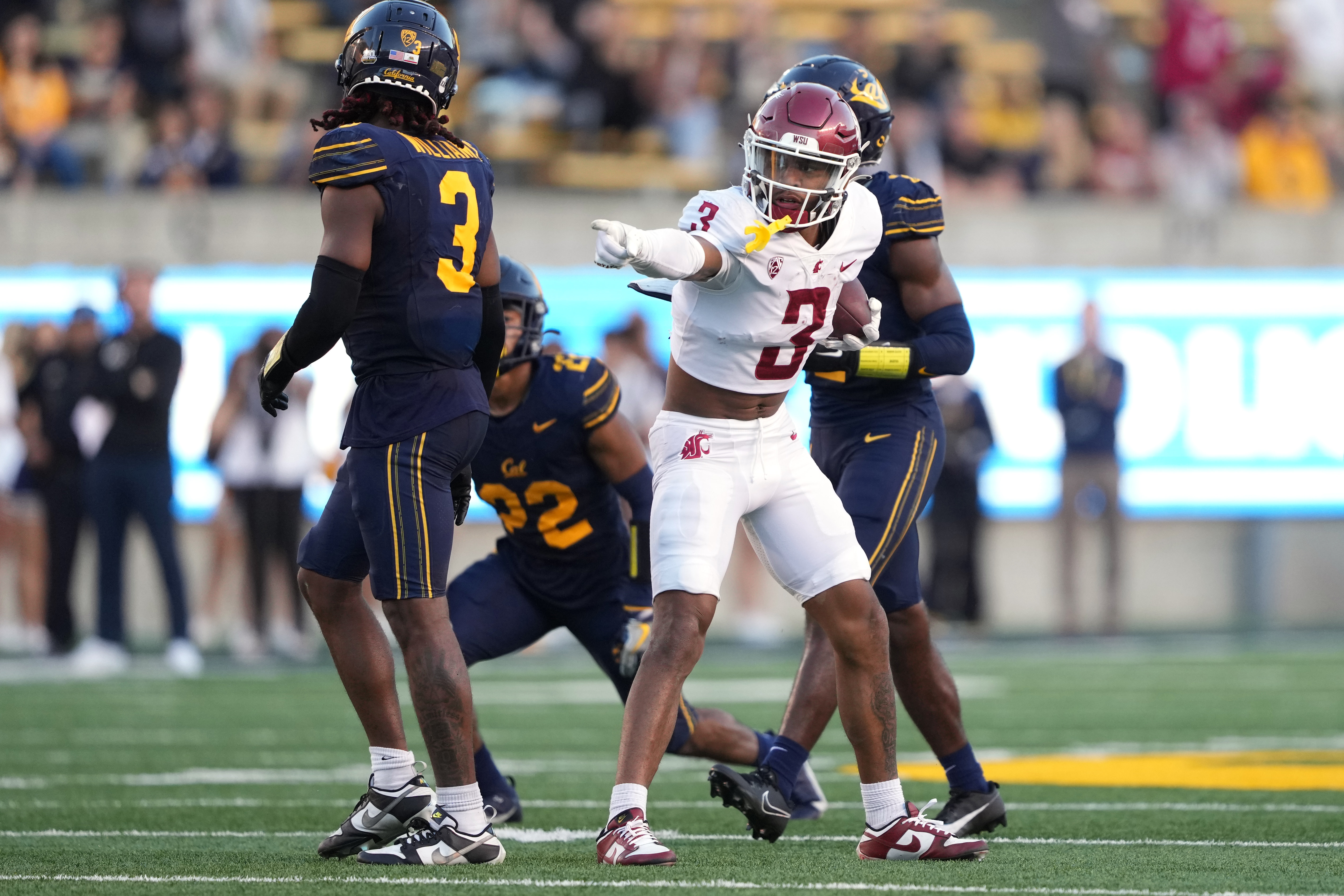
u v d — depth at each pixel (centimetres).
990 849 1567
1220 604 5153
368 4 5975
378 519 1423
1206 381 4812
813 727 1609
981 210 5028
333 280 1391
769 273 1394
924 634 1653
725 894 1270
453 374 1452
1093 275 4775
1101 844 1606
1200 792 2011
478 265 1477
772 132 1377
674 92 5566
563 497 1828
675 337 1460
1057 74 5928
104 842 1627
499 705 3173
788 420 1484
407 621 1434
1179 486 4794
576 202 4944
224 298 4497
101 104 5281
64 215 4747
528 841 1681
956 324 1659
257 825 1762
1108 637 4622
